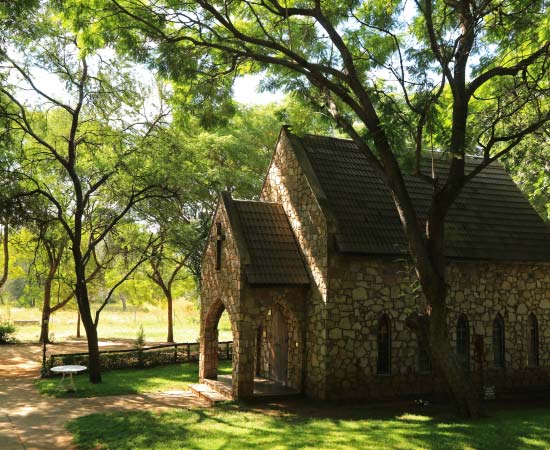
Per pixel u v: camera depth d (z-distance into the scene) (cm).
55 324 5284
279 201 2069
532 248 2058
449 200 1471
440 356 1478
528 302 2047
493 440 1248
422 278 1467
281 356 1997
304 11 1502
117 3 1478
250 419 1484
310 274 1822
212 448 1197
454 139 1473
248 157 3550
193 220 2922
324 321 1725
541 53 1493
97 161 2267
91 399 1819
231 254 1838
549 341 2075
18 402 1767
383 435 1298
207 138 3262
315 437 1281
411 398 1808
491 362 1958
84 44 1630
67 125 2644
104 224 2662
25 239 3403
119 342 3744
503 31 1546
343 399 1719
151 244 2725
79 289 2184
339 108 1848
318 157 1986
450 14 1473
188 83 1672
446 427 1373
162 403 1759
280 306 2012
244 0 1518
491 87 1939
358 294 1769
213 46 1523
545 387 2042
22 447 1245
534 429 1354
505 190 2286
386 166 1493
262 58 1540
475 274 1956
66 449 1231
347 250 1708
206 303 2062
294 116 1808
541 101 1922
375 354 1784
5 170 2181
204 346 2055
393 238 1814
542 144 2392
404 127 1481
